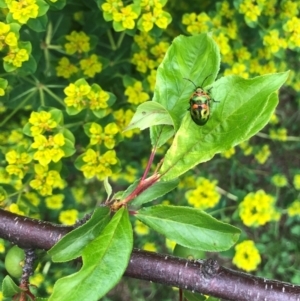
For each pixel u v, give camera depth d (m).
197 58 0.11
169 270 0.12
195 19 0.25
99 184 0.32
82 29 0.26
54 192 0.29
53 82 0.25
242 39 0.29
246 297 0.12
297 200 0.32
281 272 0.34
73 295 0.09
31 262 0.13
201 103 0.10
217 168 0.35
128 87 0.24
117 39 0.27
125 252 0.10
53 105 0.25
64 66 0.24
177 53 0.11
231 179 0.34
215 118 0.10
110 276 0.09
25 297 0.12
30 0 0.19
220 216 0.32
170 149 0.10
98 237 0.10
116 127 0.22
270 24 0.27
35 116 0.20
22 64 0.21
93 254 0.10
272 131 0.34
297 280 0.33
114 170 0.22
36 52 0.23
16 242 0.13
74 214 0.26
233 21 0.26
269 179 0.35
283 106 0.38
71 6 0.24
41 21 0.20
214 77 0.11
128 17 0.21
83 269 0.09
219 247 0.11
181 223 0.11
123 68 0.27
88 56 0.25
